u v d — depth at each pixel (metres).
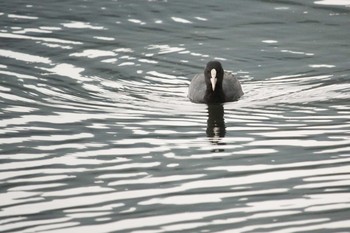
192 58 21.08
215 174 15.30
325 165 15.51
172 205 14.13
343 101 18.69
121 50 21.42
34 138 16.94
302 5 23.81
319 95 19.08
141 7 23.84
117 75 20.19
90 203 14.29
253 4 23.94
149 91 19.52
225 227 13.32
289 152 16.17
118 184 14.98
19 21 23.05
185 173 15.36
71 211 14.02
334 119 17.72
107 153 16.25
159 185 14.91
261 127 17.48
